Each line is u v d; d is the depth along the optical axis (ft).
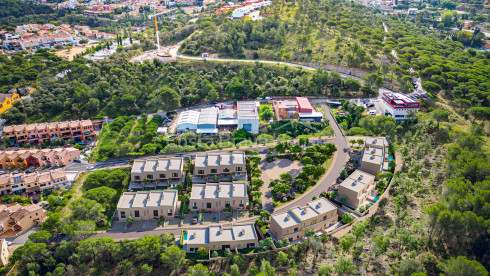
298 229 458.91
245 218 518.78
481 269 342.64
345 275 396.57
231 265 419.95
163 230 504.02
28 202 569.23
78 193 596.29
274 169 615.57
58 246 465.06
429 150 623.36
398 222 467.93
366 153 585.63
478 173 490.08
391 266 397.60
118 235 494.59
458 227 408.46
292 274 389.60
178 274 424.87
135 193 544.21
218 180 591.37
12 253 471.62
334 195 526.57
